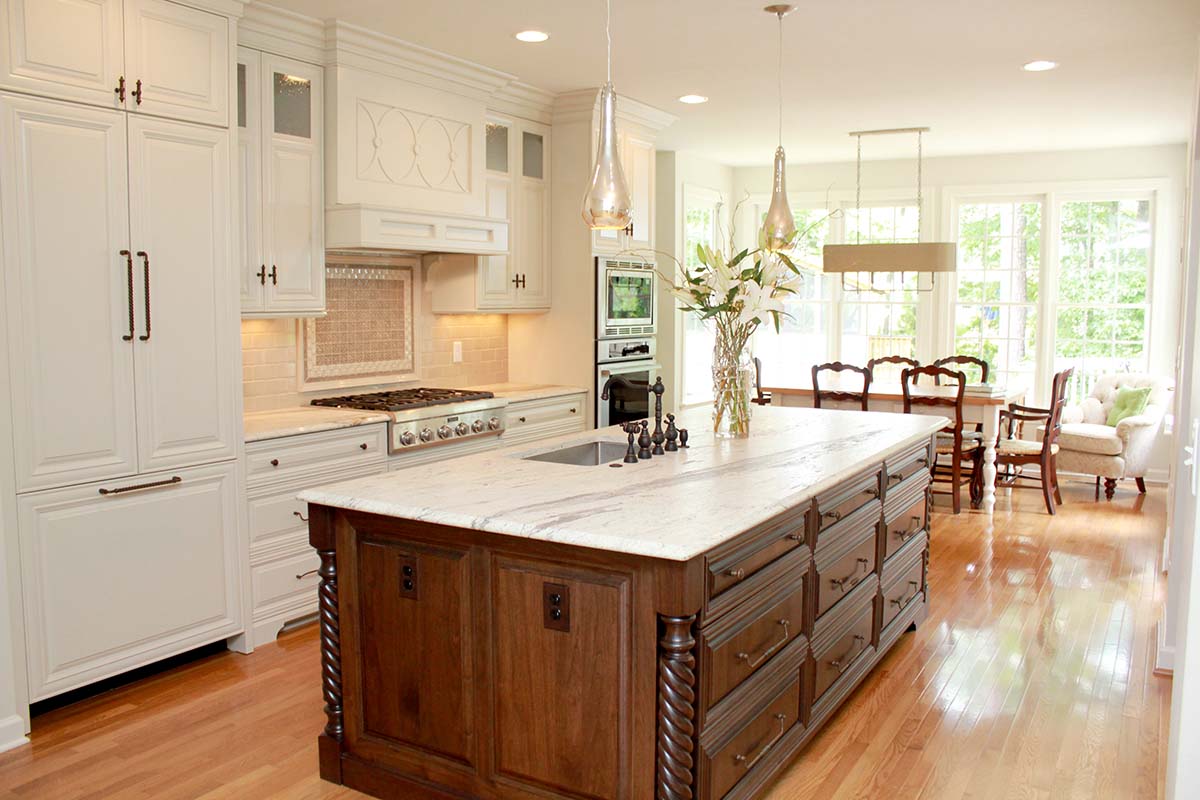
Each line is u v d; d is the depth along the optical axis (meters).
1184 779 1.84
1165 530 5.94
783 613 2.72
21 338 3.00
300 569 4.05
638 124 5.98
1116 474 6.71
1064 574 4.98
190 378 3.52
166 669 3.66
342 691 2.77
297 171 4.18
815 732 3.04
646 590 2.24
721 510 2.43
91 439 3.21
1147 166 7.45
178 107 3.42
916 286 8.36
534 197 5.63
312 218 4.27
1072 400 7.88
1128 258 7.62
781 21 4.08
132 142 3.28
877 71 5.02
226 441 3.67
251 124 3.95
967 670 3.69
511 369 6.03
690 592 2.20
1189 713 1.83
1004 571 5.04
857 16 4.02
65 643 3.17
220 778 2.82
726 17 4.04
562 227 5.75
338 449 4.16
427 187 4.74
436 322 5.45
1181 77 5.14
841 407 6.63
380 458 4.38
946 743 3.07
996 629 4.16
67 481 3.15
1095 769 2.90
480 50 4.60
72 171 3.11
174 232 3.43
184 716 3.24
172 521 3.49
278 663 3.72
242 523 3.76
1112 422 7.11
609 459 3.60
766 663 2.64
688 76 5.13
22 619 3.04
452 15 4.02
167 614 3.49
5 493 2.97
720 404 3.72
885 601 3.64
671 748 2.23
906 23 4.12
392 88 4.50
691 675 2.22
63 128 3.08
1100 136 7.03
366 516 2.66
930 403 6.23
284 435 3.90
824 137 7.15
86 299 3.17
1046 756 2.98
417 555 2.58
